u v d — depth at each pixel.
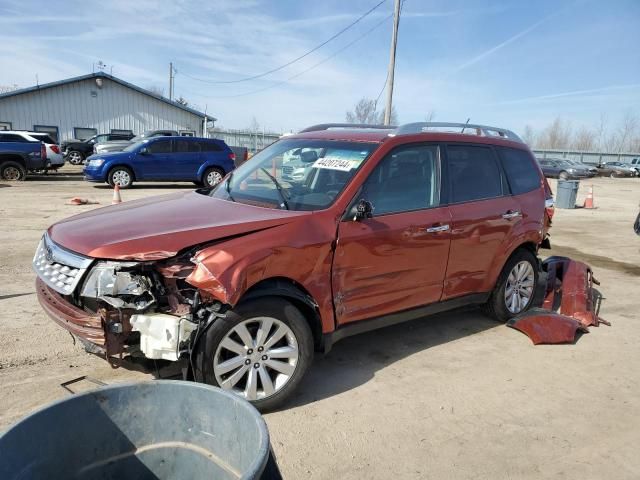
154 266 3.12
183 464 1.71
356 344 4.73
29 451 1.49
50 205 12.09
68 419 1.58
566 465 3.10
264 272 3.28
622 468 3.10
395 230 4.03
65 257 3.24
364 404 3.67
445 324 5.35
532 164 5.63
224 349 3.28
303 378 3.65
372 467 2.99
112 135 30.00
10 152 18.19
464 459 3.11
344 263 3.74
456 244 4.53
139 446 1.69
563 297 5.79
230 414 1.64
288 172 4.37
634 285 7.29
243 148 22.31
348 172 4.02
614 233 12.01
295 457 3.04
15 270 6.40
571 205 17.00
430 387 3.97
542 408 3.75
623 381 4.24
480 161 4.98
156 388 1.69
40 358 4.03
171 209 3.89
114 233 3.31
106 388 1.64
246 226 3.40
